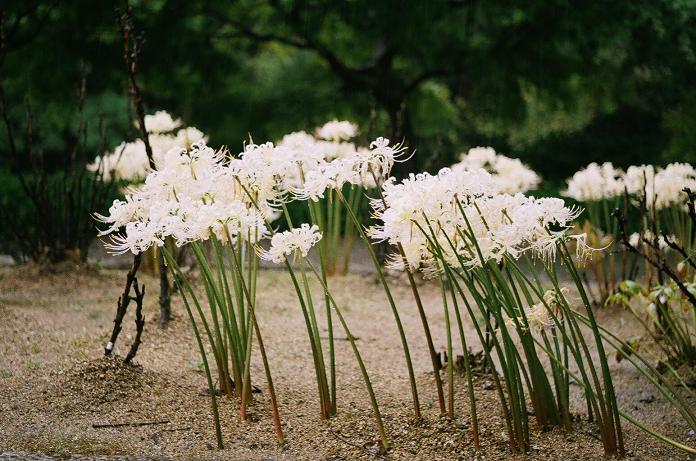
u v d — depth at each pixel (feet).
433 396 15.28
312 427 13.79
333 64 50.44
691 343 17.57
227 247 14.39
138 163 26.68
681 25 44.16
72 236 26.68
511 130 67.31
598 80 50.21
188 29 47.11
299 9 47.78
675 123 55.31
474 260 12.07
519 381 12.73
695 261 17.75
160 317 19.86
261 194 13.41
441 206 11.81
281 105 54.03
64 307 22.20
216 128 52.19
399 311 23.79
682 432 14.16
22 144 59.77
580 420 14.07
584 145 63.93
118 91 53.01
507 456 12.59
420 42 46.11
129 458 12.37
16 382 15.78
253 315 13.07
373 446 13.02
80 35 43.73
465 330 21.61
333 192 28.27
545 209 11.82
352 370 17.58
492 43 48.06
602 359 12.47
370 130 31.58
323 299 24.80
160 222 12.36
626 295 16.98
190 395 15.21
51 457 12.39
